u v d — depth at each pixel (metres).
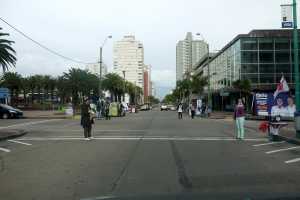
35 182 10.95
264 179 11.12
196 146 19.27
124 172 12.30
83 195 9.36
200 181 10.84
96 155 16.16
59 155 16.27
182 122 42.53
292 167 13.17
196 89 103.31
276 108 24.64
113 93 114.69
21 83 108.81
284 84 24.92
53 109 96.69
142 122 42.41
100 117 52.72
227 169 12.77
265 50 68.12
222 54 88.62
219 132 27.91
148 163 14.02
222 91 84.56
